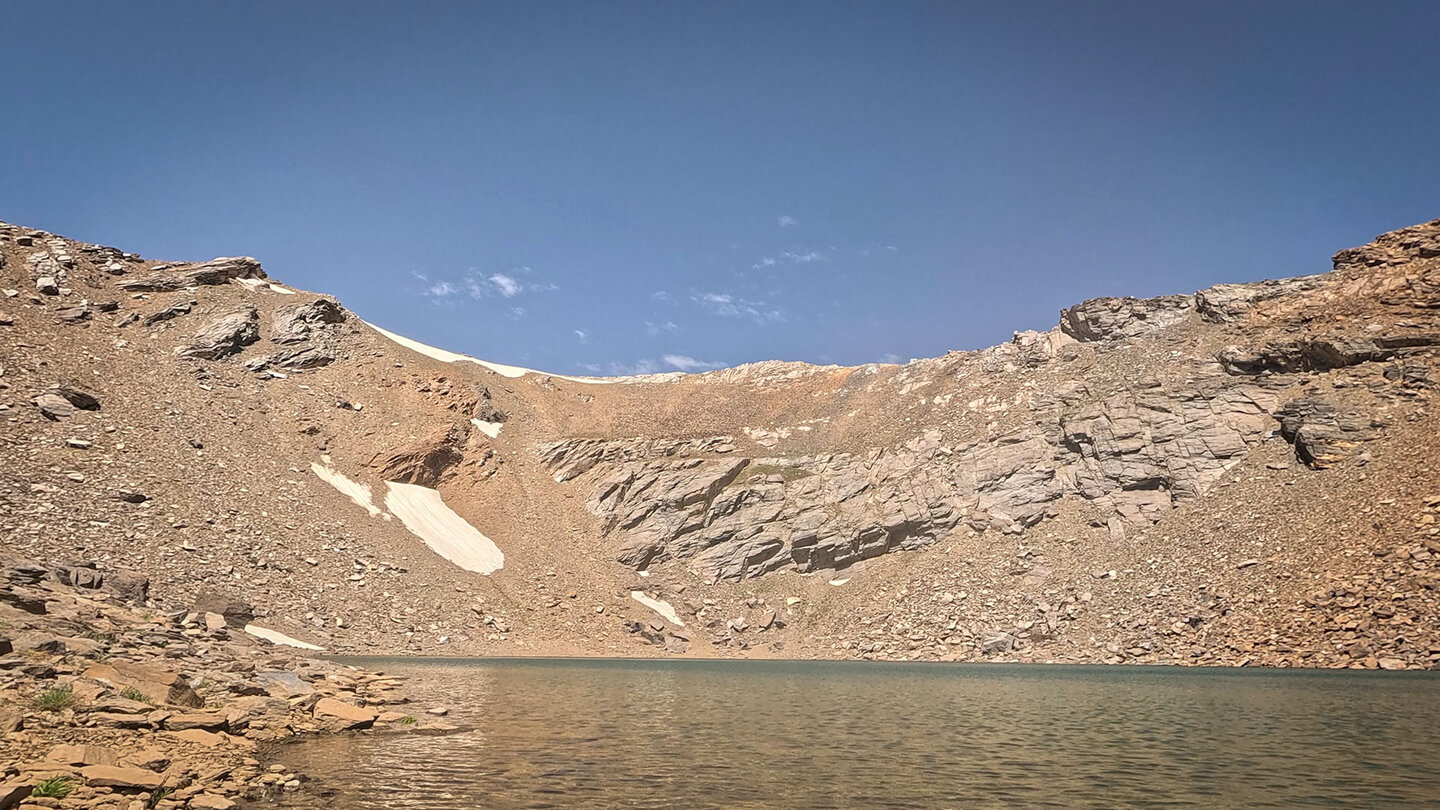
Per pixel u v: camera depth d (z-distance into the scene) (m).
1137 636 72.06
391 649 69.81
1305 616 64.25
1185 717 34.81
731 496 104.56
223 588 67.94
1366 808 19.69
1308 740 28.77
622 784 22.02
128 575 55.50
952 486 99.56
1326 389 86.75
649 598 94.75
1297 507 76.31
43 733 20.75
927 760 25.83
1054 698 42.84
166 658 32.31
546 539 99.62
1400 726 31.42
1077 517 90.81
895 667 67.69
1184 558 78.25
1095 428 96.06
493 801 19.83
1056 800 20.67
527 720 33.28
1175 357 101.94
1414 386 81.75
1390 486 71.81
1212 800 20.58
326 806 18.88
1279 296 103.69
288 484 89.25
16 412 80.12
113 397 91.06
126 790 17.95
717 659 80.31
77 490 72.06
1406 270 94.75
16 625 29.33
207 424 93.75
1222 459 88.00
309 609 71.12
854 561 97.44
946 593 86.75
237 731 26.08
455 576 86.81
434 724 30.98
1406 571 62.84
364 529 87.38
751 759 25.80
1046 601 81.19
